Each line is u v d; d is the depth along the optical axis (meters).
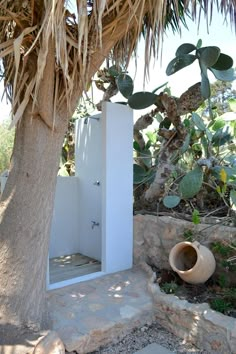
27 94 1.89
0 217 2.12
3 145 6.95
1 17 1.90
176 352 2.42
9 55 2.14
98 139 4.10
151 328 2.76
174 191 4.54
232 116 4.43
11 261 2.05
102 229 3.60
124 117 3.72
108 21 2.08
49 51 1.90
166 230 3.68
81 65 2.03
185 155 4.79
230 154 4.48
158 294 2.92
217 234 3.23
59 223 4.29
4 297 2.02
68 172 5.64
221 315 2.46
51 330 2.17
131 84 4.08
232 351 2.24
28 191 2.09
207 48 3.42
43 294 2.23
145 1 2.05
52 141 2.15
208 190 4.40
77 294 3.01
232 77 3.85
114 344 2.49
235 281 3.03
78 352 2.25
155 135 5.03
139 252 3.93
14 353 1.84
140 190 4.97
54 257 4.25
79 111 5.29
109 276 3.51
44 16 1.72
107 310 2.71
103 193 3.58
